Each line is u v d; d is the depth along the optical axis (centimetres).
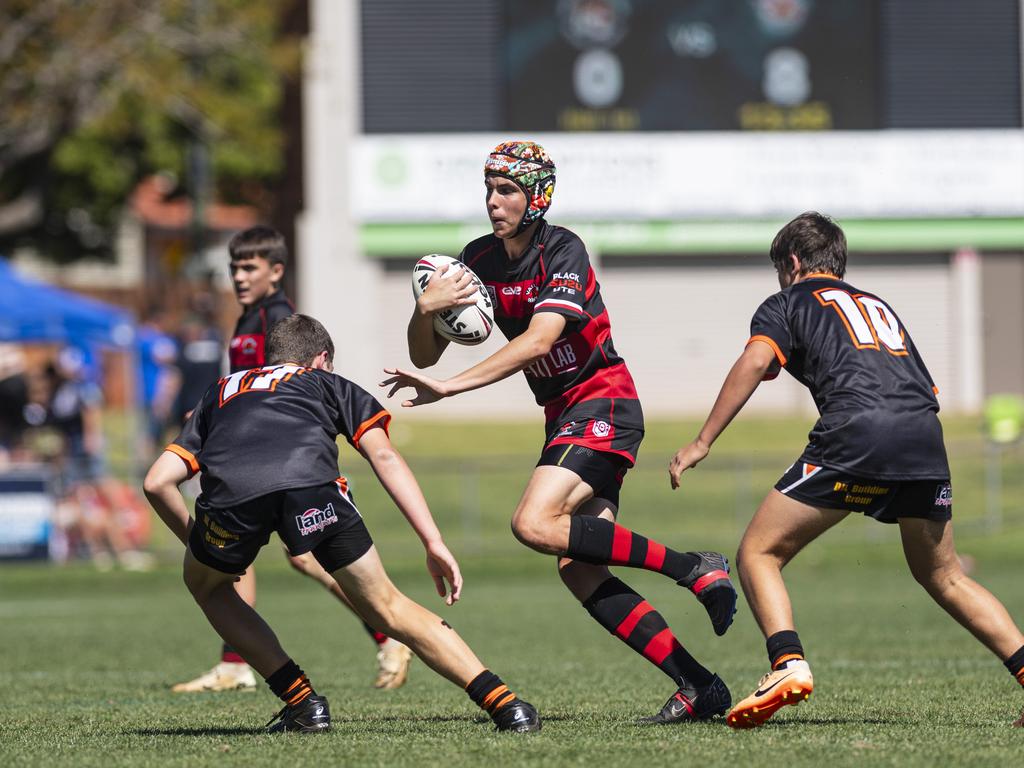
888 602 4884
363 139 9294
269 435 1783
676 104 9175
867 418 1795
